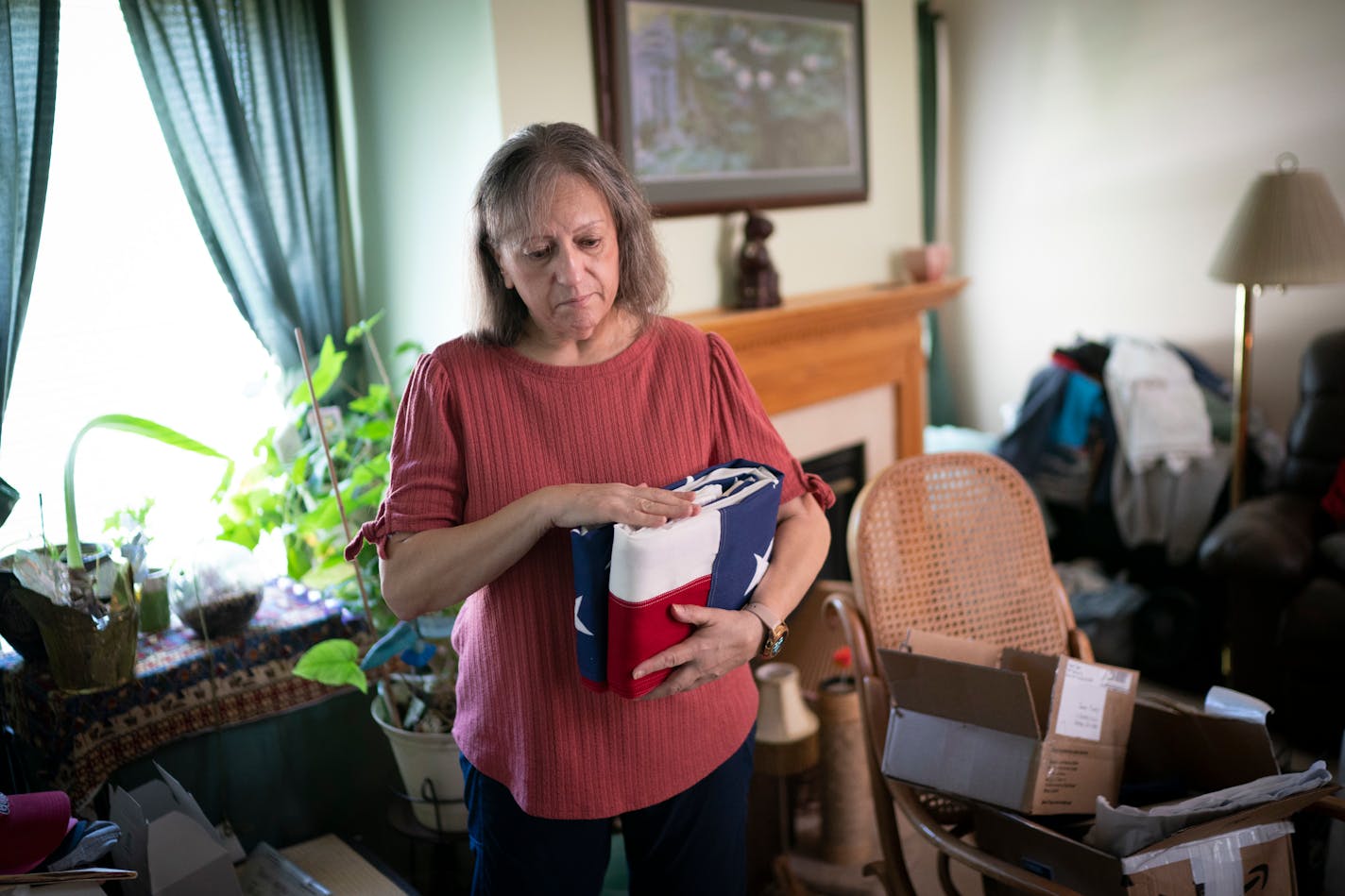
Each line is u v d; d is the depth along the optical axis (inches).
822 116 107.3
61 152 75.5
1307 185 98.9
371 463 76.0
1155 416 116.6
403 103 85.7
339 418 84.0
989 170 155.8
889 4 115.7
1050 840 48.4
